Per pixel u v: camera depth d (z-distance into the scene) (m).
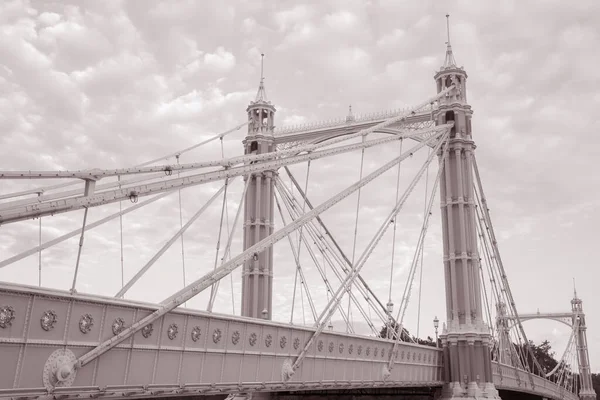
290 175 64.88
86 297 23.17
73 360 22.69
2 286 20.20
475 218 63.22
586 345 141.12
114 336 24.44
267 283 65.06
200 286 28.62
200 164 31.78
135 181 27.41
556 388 104.88
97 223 26.36
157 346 26.62
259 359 32.94
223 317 30.28
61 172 23.36
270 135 69.25
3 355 20.48
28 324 21.23
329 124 67.81
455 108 63.59
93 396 23.50
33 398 21.22
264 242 33.34
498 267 76.38
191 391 28.36
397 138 53.34
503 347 80.19
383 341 46.84
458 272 60.50
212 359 29.75
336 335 40.31
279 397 59.62
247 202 67.00
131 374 25.28
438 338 60.31
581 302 142.75
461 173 62.56
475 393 56.72
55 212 21.69
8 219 20.16
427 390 59.91
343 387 40.56
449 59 66.50
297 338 36.44
